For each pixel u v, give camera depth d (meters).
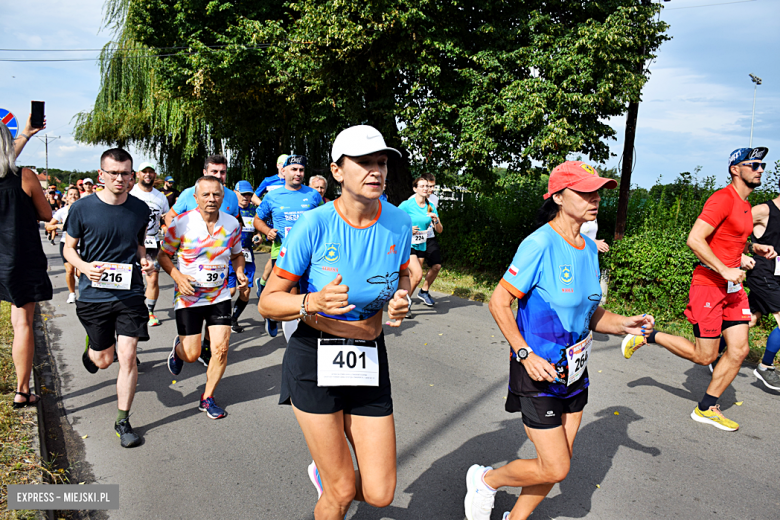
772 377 4.65
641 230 8.59
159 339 6.29
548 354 2.35
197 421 4.08
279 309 2.11
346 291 1.96
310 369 2.23
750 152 3.73
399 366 5.33
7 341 5.26
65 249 3.71
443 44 9.84
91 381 4.89
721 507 3.00
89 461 3.47
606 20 8.25
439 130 10.24
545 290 2.34
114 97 22.00
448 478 3.27
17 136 4.10
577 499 3.06
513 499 3.04
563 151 8.64
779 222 4.51
